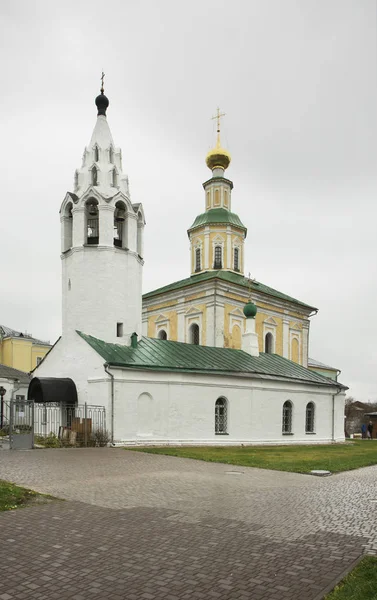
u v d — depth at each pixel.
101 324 29.19
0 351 64.75
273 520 9.55
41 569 6.75
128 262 30.58
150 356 28.86
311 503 11.20
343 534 8.70
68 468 15.55
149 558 7.24
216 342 43.44
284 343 50.34
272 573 6.77
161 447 25.06
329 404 38.75
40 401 26.69
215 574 6.69
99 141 31.64
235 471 16.14
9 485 12.01
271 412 33.16
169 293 47.62
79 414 25.97
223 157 50.94
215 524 9.15
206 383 29.27
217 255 49.00
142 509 10.18
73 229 30.25
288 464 18.38
